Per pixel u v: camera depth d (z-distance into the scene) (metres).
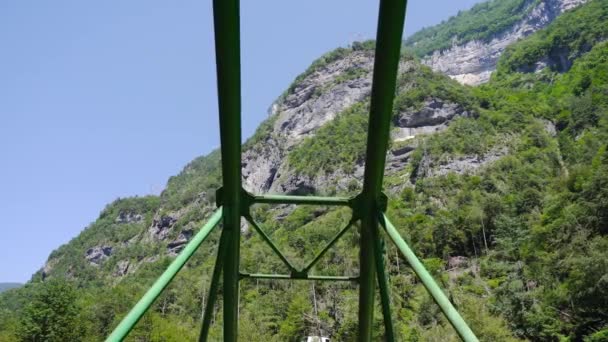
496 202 105.38
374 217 6.32
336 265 87.62
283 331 69.81
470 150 150.62
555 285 63.22
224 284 6.39
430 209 122.38
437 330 55.84
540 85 195.25
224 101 5.44
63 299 63.84
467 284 82.44
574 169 101.00
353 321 66.38
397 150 170.50
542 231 81.81
